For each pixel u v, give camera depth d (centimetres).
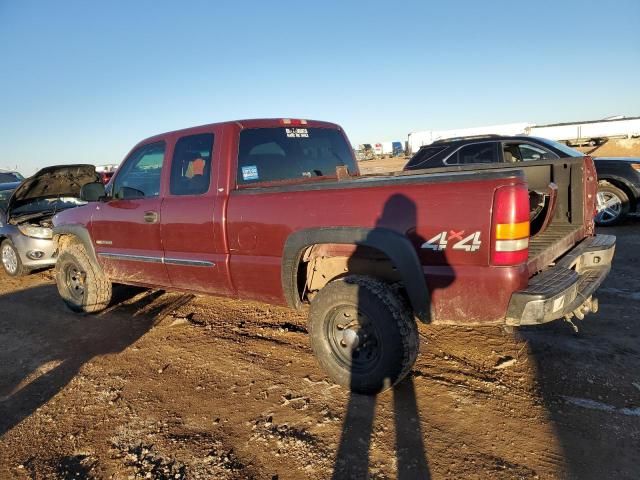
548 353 375
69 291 565
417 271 291
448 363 368
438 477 245
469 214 274
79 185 816
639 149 3192
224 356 410
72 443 298
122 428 310
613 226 868
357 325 325
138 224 458
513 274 270
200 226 399
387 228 299
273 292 369
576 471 245
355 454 267
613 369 346
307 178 441
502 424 287
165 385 366
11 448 297
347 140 510
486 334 418
